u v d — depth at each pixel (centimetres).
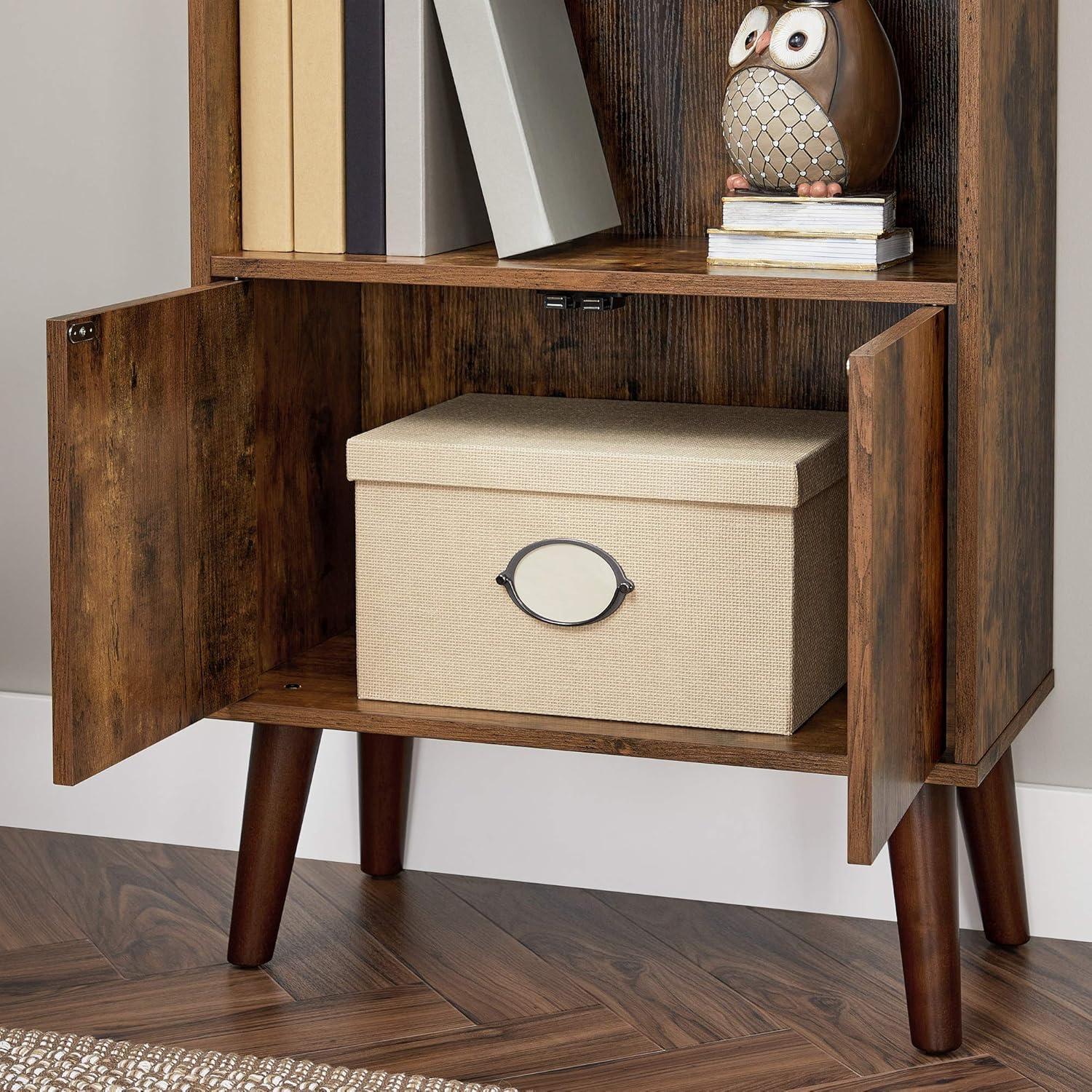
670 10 176
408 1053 157
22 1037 153
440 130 162
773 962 176
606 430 162
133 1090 144
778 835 189
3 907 189
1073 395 176
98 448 140
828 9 153
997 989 168
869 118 152
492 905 191
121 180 201
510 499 154
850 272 149
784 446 153
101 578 142
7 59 202
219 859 204
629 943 181
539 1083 151
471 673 160
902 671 136
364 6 158
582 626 155
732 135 157
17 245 205
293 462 175
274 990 169
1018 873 176
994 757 154
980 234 139
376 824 197
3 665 212
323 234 162
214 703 161
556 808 196
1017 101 150
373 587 161
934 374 141
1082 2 170
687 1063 155
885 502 128
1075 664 180
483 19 155
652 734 152
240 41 161
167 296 149
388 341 190
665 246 171
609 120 180
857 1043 158
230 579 163
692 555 150
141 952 178
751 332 180
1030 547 167
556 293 181
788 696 150
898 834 153
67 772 140
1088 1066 154
